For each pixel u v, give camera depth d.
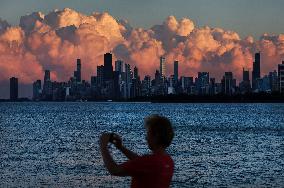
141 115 193.62
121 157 47.66
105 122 137.00
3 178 34.72
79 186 31.30
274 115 193.25
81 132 95.06
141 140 75.44
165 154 8.61
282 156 52.62
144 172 8.41
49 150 58.16
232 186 32.56
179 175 37.31
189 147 63.78
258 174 38.28
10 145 65.44
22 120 149.12
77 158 48.94
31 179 34.28
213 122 139.50
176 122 138.75
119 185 31.50
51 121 142.50
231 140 76.62
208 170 40.44
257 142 73.25
